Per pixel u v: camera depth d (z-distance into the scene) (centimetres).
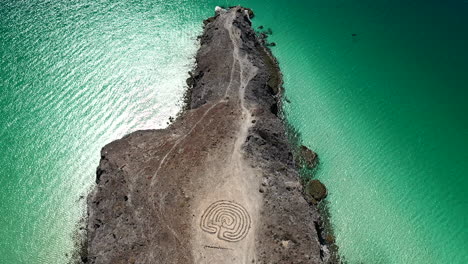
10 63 6831
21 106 6116
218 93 6072
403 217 5038
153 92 6481
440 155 5741
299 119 6138
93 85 6525
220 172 4922
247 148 5203
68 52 7138
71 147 5622
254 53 7131
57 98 6272
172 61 7106
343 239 4794
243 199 4666
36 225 4781
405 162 5634
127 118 6028
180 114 6116
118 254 4175
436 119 6222
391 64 7150
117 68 6869
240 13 7919
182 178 4831
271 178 4938
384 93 6619
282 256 4219
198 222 4428
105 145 5322
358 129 6034
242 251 4219
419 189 5331
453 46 7544
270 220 4500
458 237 4884
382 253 4706
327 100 6475
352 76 6919
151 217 4447
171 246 4216
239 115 5672
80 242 4628
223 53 6881
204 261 4119
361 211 5066
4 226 4759
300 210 4712
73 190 5150
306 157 5569
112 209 4575
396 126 6100
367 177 5428
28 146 5597
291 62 7169
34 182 5206
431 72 6994
